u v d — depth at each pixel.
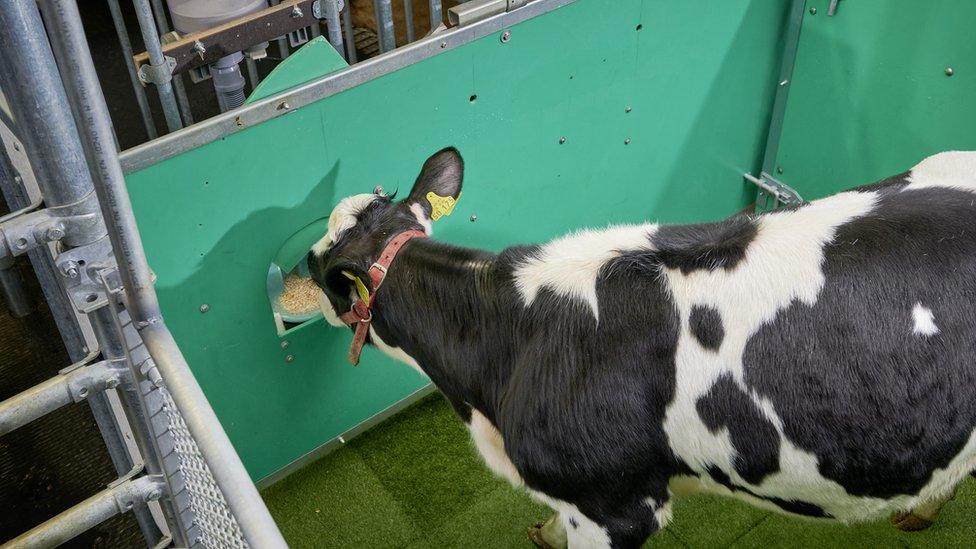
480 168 3.13
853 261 2.13
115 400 2.25
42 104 1.29
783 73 3.84
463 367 2.63
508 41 2.86
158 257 2.52
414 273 2.62
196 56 2.46
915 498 2.37
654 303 2.29
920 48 3.32
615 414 2.33
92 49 4.86
